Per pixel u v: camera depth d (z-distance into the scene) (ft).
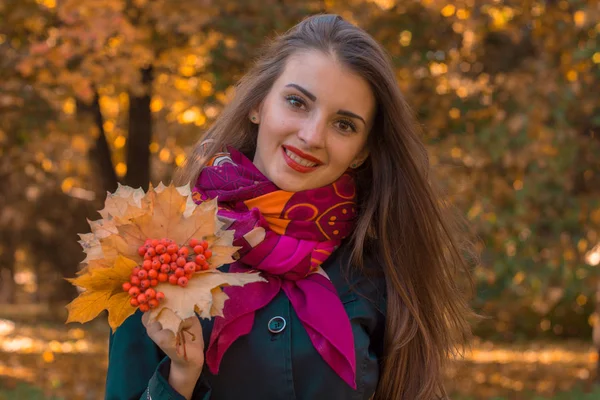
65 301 57.16
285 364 6.52
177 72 28.32
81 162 37.35
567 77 25.35
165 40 24.89
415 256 7.37
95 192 37.58
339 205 6.97
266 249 6.57
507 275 25.29
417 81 24.81
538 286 25.68
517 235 24.61
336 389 6.57
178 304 5.20
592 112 25.54
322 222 6.88
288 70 6.64
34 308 63.26
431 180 7.89
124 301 5.45
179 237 5.52
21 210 47.29
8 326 44.45
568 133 23.56
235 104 7.29
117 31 22.90
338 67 6.55
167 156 36.17
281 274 6.66
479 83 25.02
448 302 7.63
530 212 24.50
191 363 5.92
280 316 6.63
